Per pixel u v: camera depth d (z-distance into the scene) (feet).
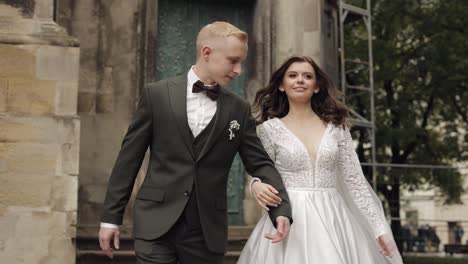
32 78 23.11
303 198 14.70
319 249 14.06
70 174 22.89
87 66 29.73
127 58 30.32
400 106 73.41
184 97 12.93
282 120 15.55
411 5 70.95
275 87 15.80
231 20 33.94
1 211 22.26
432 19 70.44
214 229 12.88
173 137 12.75
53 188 22.71
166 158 12.82
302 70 15.33
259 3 33.58
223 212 13.15
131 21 30.53
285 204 13.38
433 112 78.07
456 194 78.84
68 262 22.56
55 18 27.32
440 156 75.82
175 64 33.09
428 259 67.51
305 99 15.31
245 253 15.10
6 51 23.08
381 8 71.61
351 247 14.66
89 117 29.55
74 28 29.81
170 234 12.67
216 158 12.96
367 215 15.10
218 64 12.81
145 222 12.66
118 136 29.78
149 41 30.96
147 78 30.66
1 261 22.08
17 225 22.33
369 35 52.34
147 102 12.93
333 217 14.65
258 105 16.05
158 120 12.85
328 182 15.02
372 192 15.84
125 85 30.14
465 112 75.56
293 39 33.47
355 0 57.67
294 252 14.15
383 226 15.06
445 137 76.02
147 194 12.82
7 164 22.49
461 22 70.28
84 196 29.07
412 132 70.28
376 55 71.15
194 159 12.75
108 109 29.86
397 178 73.15
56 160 22.84
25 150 22.67
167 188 12.70
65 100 23.22
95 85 29.76
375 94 74.59
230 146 13.14
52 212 22.59
